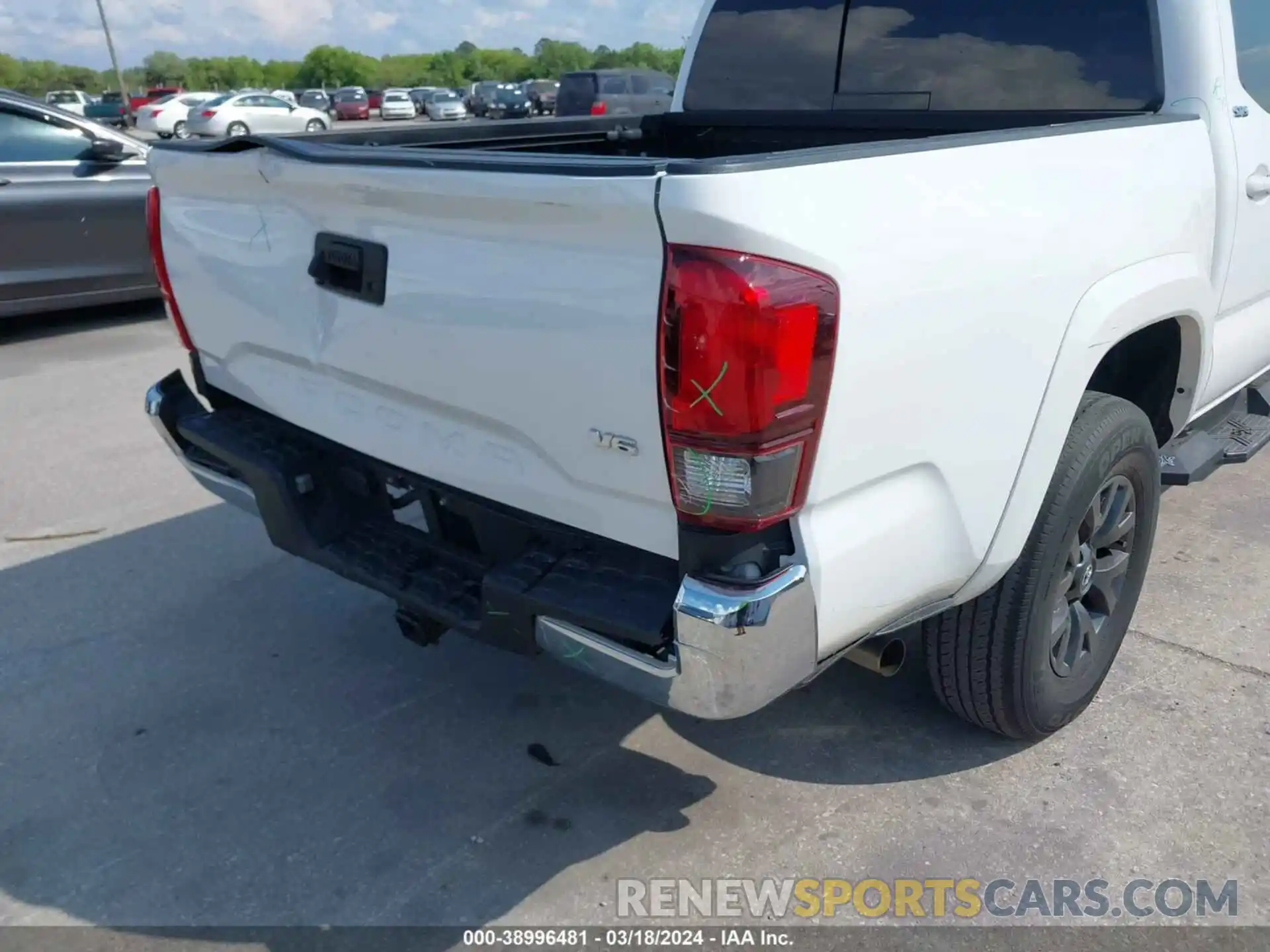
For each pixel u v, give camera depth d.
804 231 1.75
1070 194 2.32
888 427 1.99
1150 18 2.92
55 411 5.86
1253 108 3.07
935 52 3.35
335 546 2.64
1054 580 2.56
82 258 7.40
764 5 3.77
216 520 4.39
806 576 1.91
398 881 2.48
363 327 2.34
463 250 2.07
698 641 1.89
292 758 2.92
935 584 2.27
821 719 3.02
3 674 3.30
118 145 7.52
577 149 4.02
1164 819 2.61
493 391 2.12
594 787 2.78
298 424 2.75
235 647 3.45
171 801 2.75
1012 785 2.74
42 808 2.73
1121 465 2.65
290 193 2.41
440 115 46.56
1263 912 2.34
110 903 2.43
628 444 1.93
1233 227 3.01
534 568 2.17
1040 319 2.26
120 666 3.35
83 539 4.23
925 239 1.96
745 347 1.72
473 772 2.85
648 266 1.79
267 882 2.49
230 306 2.77
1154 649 3.29
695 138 4.09
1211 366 3.17
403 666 3.34
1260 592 3.61
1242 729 2.92
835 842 2.57
